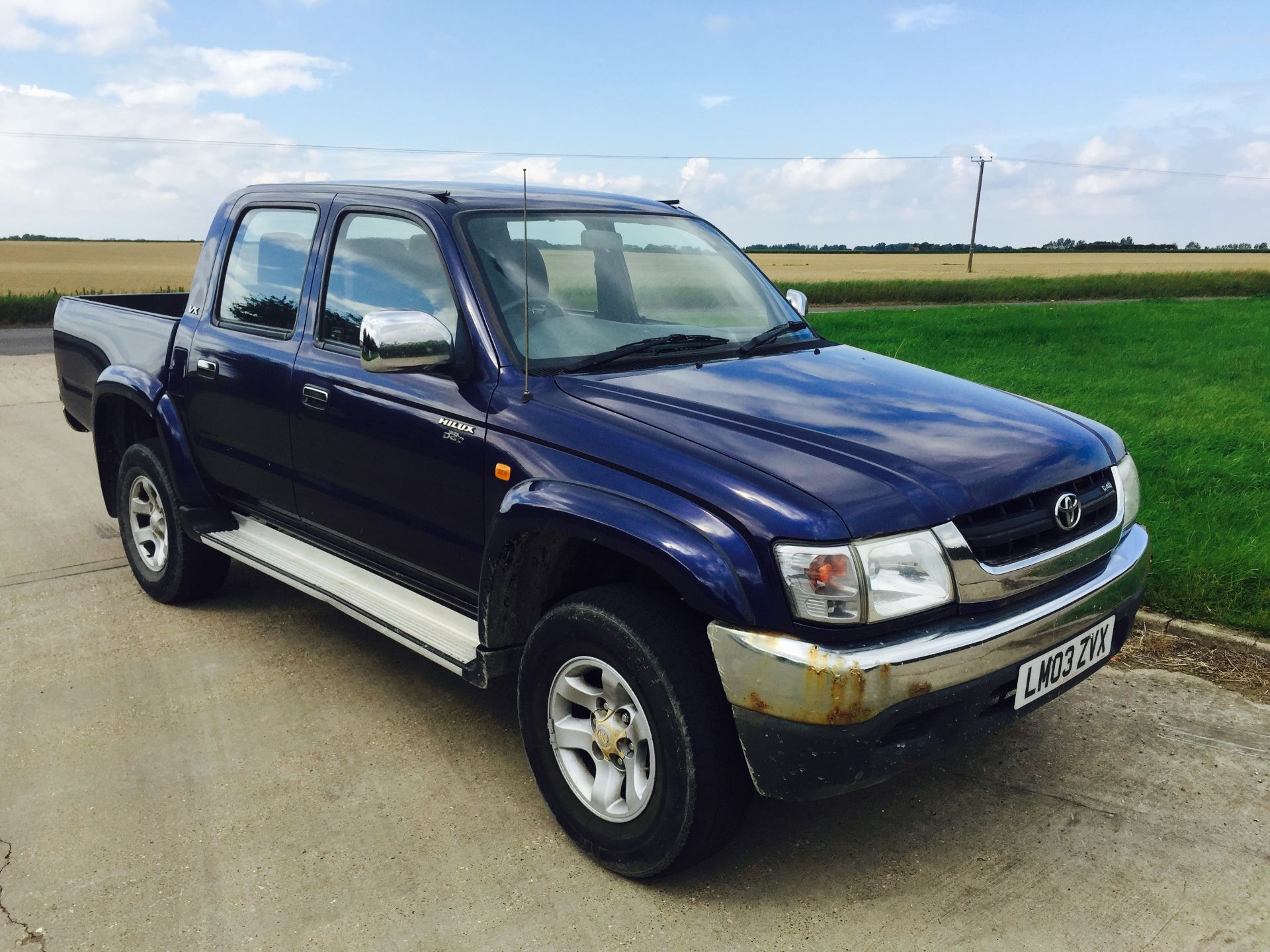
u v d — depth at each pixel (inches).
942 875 104.6
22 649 165.9
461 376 118.1
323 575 145.9
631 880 104.1
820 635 87.3
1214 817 115.0
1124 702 144.6
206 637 171.2
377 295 133.9
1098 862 106.4
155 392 172.4
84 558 213.9
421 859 108.2
